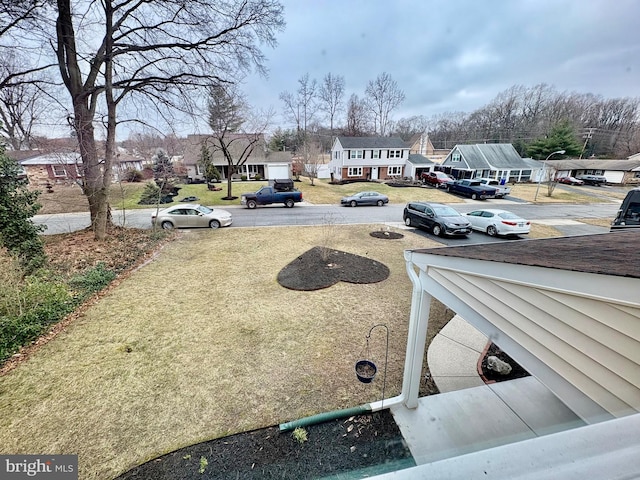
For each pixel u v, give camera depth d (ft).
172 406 11.82
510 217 39.22
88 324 17.79
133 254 30.78
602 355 4.59
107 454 9.88
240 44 37.27
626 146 127.13
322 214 54.19
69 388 12.74
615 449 2.12
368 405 11.23
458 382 12.78
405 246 34.19
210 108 50.03
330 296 21.61
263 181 95.66
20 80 30.50
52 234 38.14
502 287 6.46
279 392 12.52
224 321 18.22
